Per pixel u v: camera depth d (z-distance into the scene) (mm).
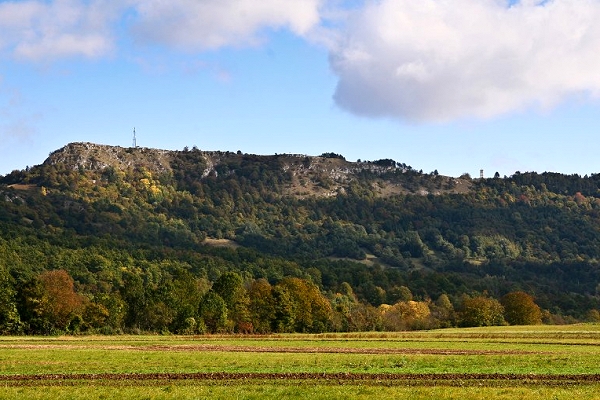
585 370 54938
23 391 42812
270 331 150875
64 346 86312
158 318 138000
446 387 45250
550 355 71750
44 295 127562
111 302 135625
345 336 111375
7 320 122438
